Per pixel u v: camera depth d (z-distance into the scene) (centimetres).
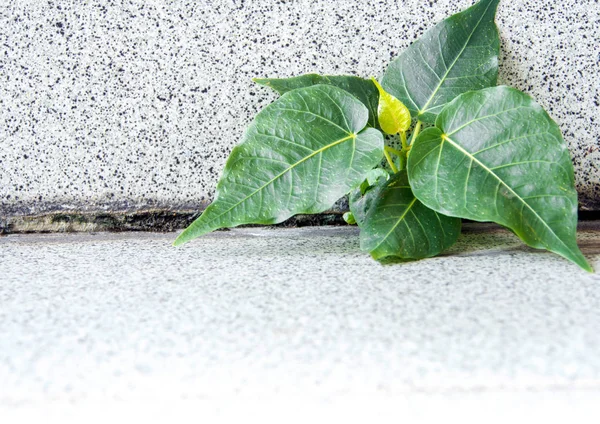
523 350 64
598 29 79
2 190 80
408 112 75
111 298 69
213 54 79
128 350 65
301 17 79
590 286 69
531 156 71
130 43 79
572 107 80
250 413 63
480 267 72
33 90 79
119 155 80
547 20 79
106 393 63
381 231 72
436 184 72
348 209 81
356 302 68
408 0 79
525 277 70
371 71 80
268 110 74
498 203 71
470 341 65
